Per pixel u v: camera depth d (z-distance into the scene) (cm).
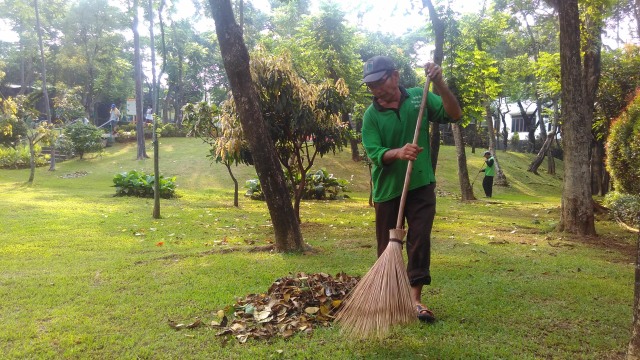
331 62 2084
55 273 504
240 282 464
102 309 389
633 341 235
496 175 2441
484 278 481
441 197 1831
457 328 343
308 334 329
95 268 525
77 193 1402
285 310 358
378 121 356
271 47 2595
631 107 1109
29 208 1030
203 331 341
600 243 731
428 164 358
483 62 1475
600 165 2123
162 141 2892
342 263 544
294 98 759
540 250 653
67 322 360
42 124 1917
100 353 307
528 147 3919
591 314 376
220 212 1078
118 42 3606
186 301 407
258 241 718
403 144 354
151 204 1184
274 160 599
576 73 795
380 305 296
